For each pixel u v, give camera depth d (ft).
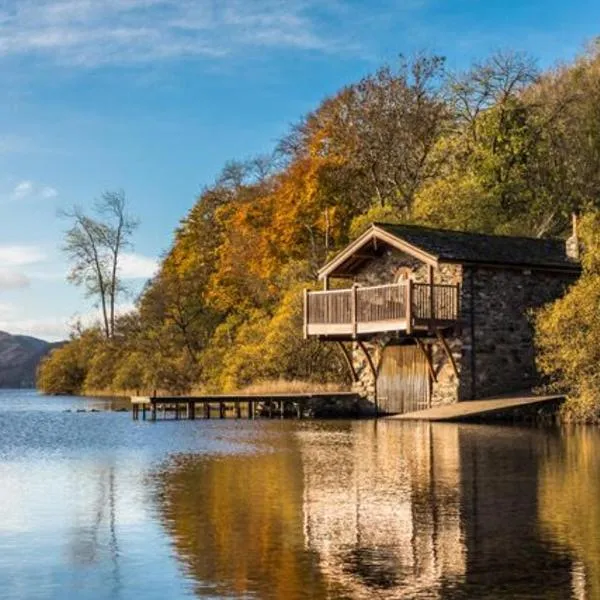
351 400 120.67
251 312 184.03
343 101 175.01
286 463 62.34
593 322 90.79
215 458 66.80
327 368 139.85
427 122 169.37
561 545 35.68
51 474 58.80
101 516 43.06
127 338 223.10
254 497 47.47
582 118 163.53
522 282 109.70
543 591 29.84
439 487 49.90
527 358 109.19
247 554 35.04
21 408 159.22
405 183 169.37
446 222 139.03
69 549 36.40
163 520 41.70
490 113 160.04
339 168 171.73
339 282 137.80
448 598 29.19
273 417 121.39
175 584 31.19
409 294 101.81
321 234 170.71
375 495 47.52
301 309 142.00
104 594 30.40
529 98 169.27
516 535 37.47
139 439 86.89
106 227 229.25
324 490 49.49
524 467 57.57
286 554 34.94
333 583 30.96
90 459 68.03
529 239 116.16
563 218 156.66
